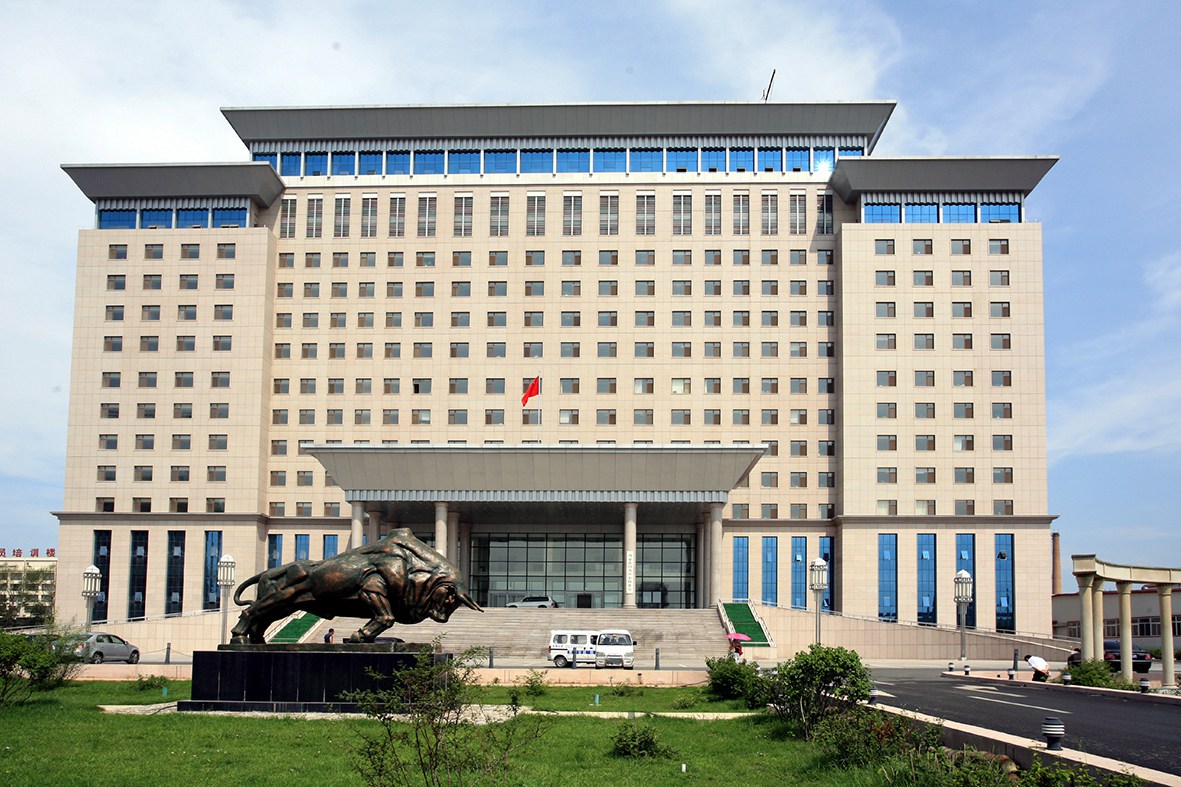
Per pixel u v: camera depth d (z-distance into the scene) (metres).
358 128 87.12
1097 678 40.75
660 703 34.88
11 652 30.61
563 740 25.03
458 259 86.12
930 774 17.62
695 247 85.94
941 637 69.38
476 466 72.31
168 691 36.78
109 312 84.56
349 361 85.19
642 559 84.56
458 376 84.69
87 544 81.94
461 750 19.80
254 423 82.69
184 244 84.75
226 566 55.12
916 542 80.81
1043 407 81.75
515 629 63.03
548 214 86.50
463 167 87.75
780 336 84.94
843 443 81.81
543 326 85.19
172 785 19.31
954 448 81.62
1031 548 80.38
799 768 21.06
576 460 71.81
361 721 27.92
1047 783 15.40
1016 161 81.81
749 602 71.00
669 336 84.94
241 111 85.69
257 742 24.36
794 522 83.00
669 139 87.31
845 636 69.94
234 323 83.81
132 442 83.00
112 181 84.38
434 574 31.69
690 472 72.31
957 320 82.75
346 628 61.94
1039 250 83.12
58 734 25.06
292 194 87.38
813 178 86.62
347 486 73.56
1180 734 23.80
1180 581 47.62
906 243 83.44
